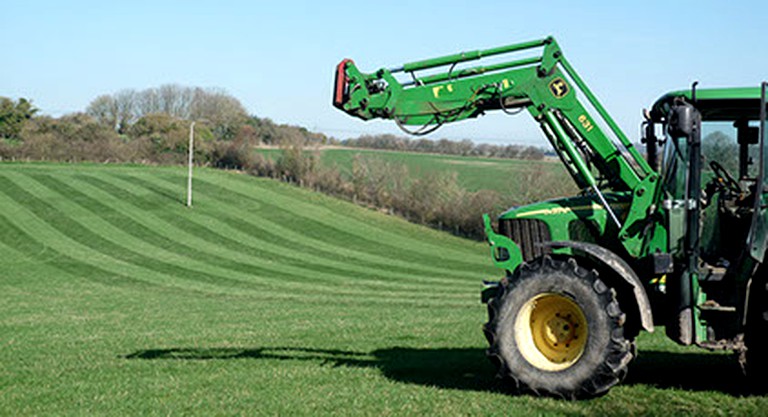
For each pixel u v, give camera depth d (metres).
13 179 63.34
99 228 51.44
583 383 7.45
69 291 30.45
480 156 84.19
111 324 17.69
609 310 7.41
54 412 7.46
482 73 8.93
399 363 9.98
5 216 52.50
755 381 7.67
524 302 7.80
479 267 44.75
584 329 7.58
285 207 61.75
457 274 41.00
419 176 63.72
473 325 15.25
